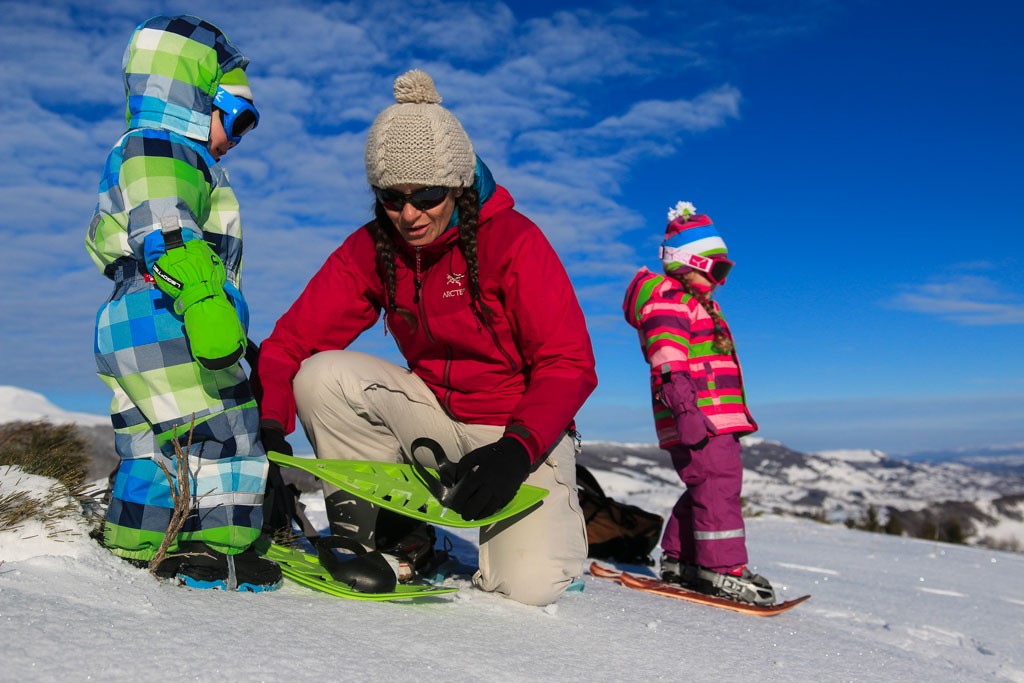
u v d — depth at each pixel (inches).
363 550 97.8
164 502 85.5
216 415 86.7
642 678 76.8
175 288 78.3
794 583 192.7
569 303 100.4
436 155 89.4
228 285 91.9
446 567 124.7
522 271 98.9
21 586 68.4
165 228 79.6
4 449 130.0
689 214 156.2
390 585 92.0
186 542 87.3
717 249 151.7
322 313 109.5
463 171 93.0
